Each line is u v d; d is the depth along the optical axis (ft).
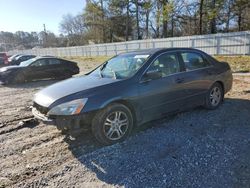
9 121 18.06
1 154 12.54
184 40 78.84
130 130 13.66
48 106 12.22
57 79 43.86
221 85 19.02
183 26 132.87
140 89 13.64
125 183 9.62
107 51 111.34
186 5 98.73
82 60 99.19
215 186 9.16
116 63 16.14
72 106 11.91
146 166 10.78
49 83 39.42
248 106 19.06
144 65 14.28
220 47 70.23
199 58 17.60
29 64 40.68
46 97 12.86
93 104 12.16
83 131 12.49
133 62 15.06
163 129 14.84
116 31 163.12
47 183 9.85
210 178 9.67
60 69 43.91
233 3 98.48
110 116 12.88
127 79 13.60
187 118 16.66
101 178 10.05
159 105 14.62
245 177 9.65
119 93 12.89
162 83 14.58
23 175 10.48
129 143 13.12
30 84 38.73
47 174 10.52
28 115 19.60
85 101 12.08
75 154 12.23
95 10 156.15
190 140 13.19
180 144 12.76
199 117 16.79
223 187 9.07
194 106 17.13
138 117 13.84
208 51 73.41
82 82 13.99
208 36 72.43
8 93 31.04
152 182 9.59
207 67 17.87
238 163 10.68
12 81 38.88
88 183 9.73
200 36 74.49
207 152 11.77
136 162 11.16
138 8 144.77
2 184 9.83
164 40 84.94
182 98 15.88
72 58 116.26
